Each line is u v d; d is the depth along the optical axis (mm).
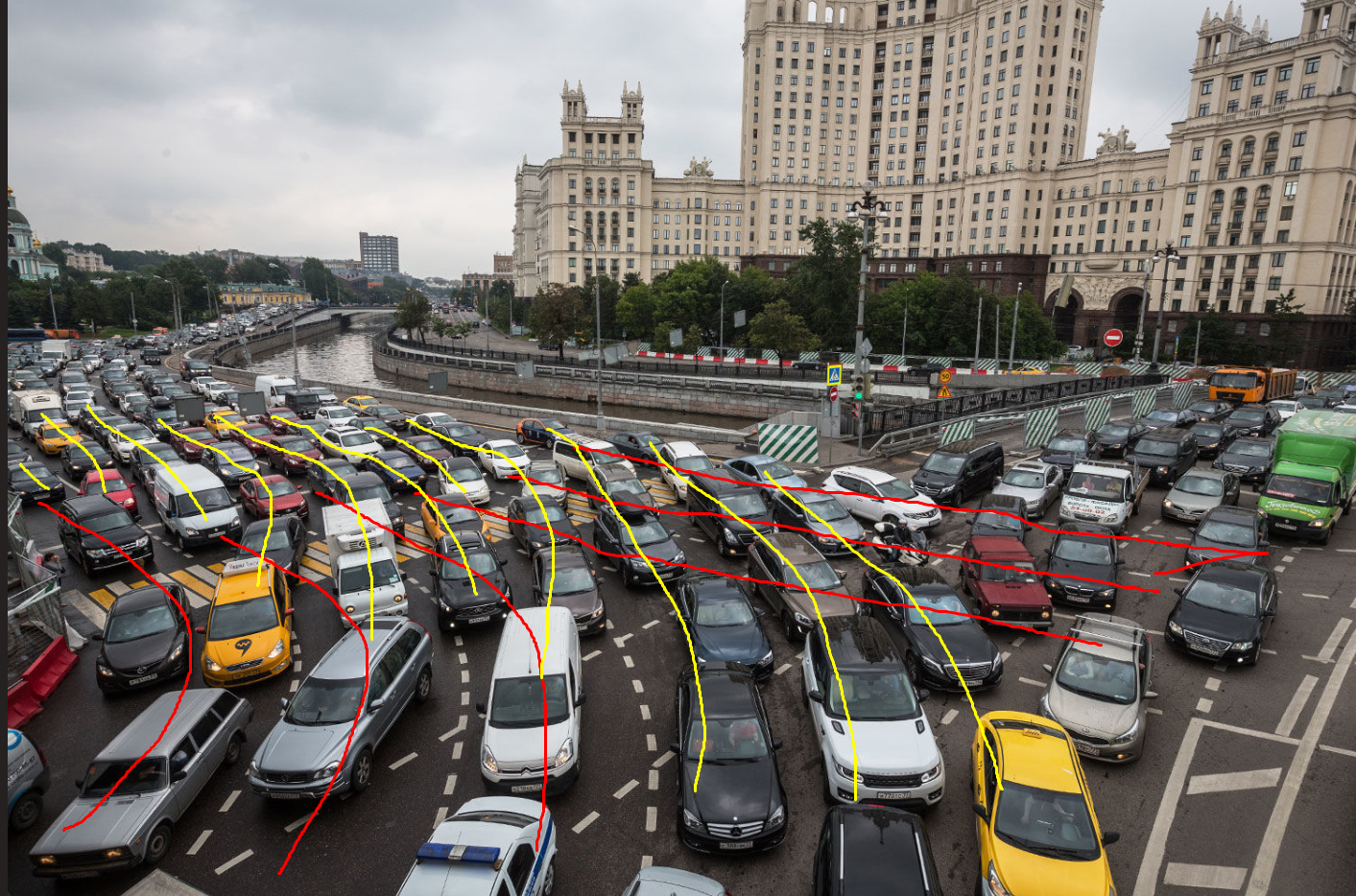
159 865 10961
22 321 109938
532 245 199125
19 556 18547
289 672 16125
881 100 136375
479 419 46062
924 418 38000
